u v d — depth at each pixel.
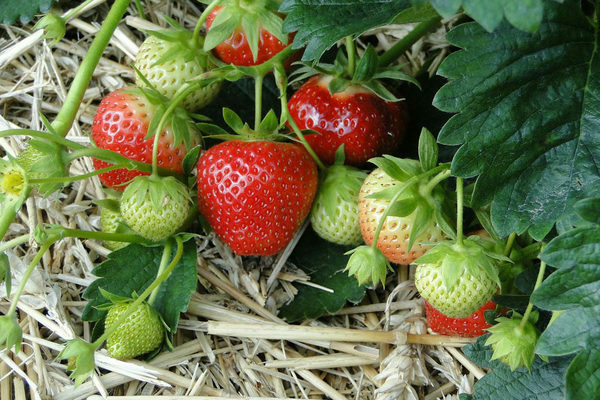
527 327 0.34
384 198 0.36
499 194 0.34
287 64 0.40
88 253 0.41
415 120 0.43
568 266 0.31
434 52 0.46
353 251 0.36
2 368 0.37
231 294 0.40
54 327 0.38
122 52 0.46
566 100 0.34
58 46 0.45
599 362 0.31
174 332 0.38
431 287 0.34
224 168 0.37
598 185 0.34
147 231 0.36
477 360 0.36
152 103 0.37
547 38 0.34
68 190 0.43
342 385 0.39
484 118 0.34
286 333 0.38
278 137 0.38
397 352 0.38
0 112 0.44
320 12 0.35
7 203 0.34
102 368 0.38
